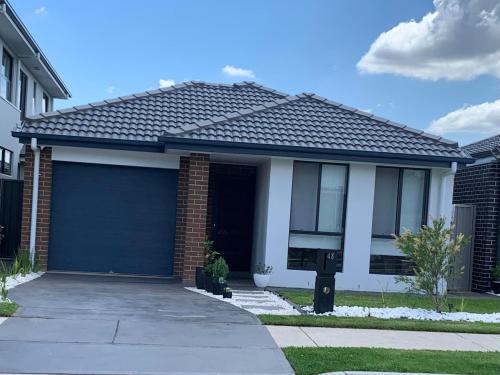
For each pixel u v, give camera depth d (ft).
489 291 46.37
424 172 43.37
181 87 51.16
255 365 20.45
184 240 43.14
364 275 41.96
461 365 21.13
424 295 39.37
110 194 42.98
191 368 19.80
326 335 25.46
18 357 19.85
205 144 38.83
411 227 43.34
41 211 41.83
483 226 47.19
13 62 59.88
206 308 30.42
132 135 41.55
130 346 21.98
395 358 21.62
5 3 46.50
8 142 57.67
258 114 44.42
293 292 38.52
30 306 27.94
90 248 42.78
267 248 41.34
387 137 43.45
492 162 46.70
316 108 47.11
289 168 41.47
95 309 28.32
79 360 19.95
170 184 43.50
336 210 42.52
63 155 42.04
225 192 49.96
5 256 48.08
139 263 43.19
